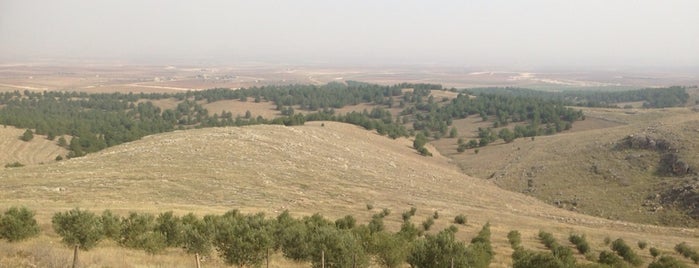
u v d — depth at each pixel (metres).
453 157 140.75
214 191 58.56
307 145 92.25
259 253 26.27
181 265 24.34
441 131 174.00
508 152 132.88
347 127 137.12
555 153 116.69
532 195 94.31
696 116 121.31
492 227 56.34
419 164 106.00
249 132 94.50
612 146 108.38
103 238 29.11
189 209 48.25
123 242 30.05
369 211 57.78
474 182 96.88
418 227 49.59
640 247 52.03
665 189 83.12
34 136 137.00
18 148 127.06
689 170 85.75
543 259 26.50
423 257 25.78
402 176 84.06
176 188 57.97
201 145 80.19
